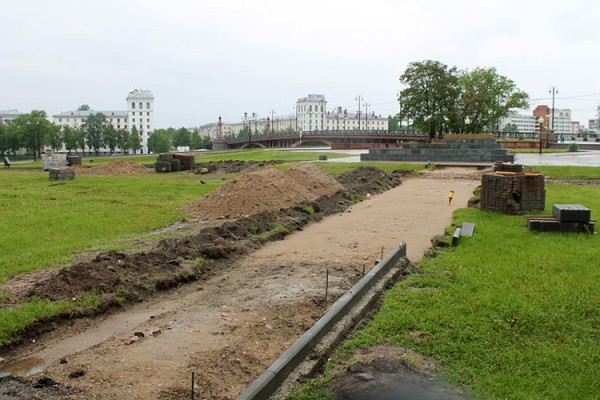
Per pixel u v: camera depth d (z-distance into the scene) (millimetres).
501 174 18219
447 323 7680
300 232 15375
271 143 137000
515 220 16297
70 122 182875
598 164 40531
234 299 9242
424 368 6340
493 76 77688
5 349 7285
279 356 6852
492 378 6070
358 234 14859
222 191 19594
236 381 6203
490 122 80750
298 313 8430
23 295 9000
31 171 48094
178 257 11430
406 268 10938
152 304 9164
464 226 14859
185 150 144125
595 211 17938
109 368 6492
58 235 14492
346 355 6781
